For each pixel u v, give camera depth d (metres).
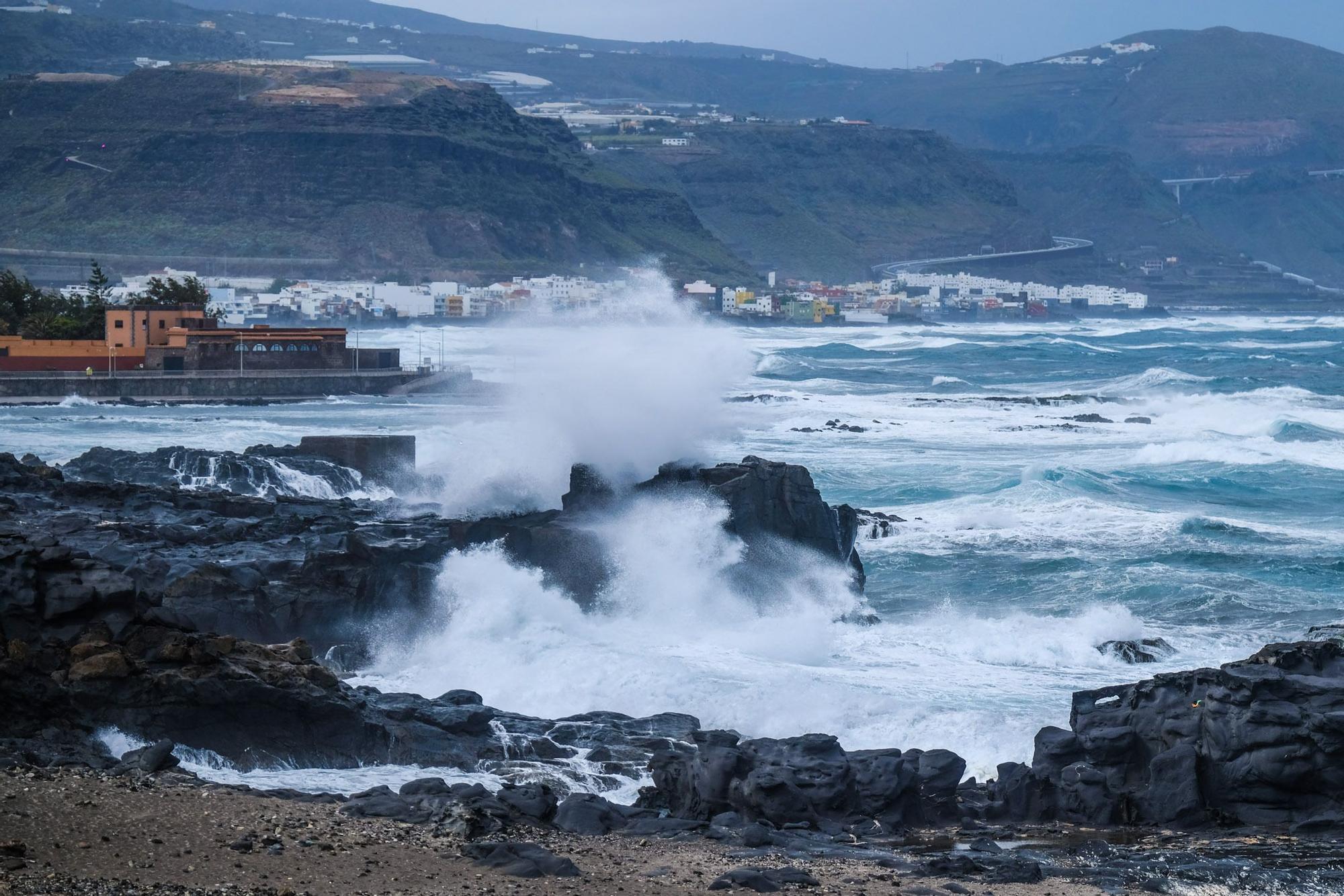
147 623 34.72
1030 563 65.75
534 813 29.94
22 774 28.31
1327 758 31.67
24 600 33.56
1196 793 32.12
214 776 31.77
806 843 29.36
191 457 78.94
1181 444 109.56
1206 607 57.72
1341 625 51.66
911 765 33.16
